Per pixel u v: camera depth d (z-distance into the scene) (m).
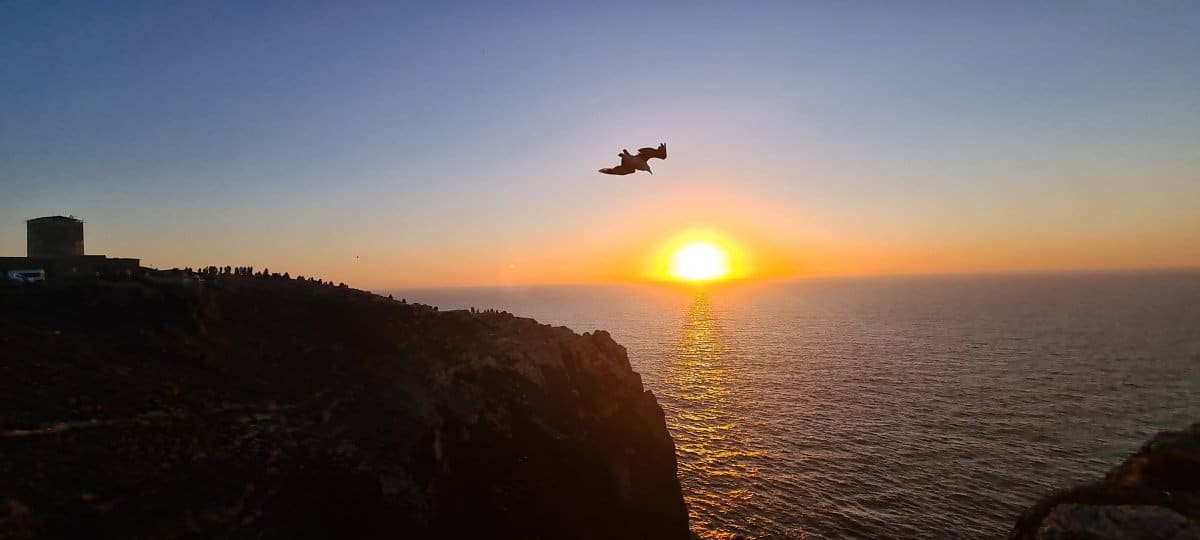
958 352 118.88
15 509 16.25
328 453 23.53
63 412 20.67
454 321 42.53
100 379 23.42
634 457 40.47
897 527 43.03
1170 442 14.56
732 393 85.25
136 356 26.44
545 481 31.66
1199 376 89.56
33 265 40.03
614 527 34.97
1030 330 152.25
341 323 36.75
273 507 21.02
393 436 26.47
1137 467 14.81
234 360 29.03
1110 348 118.50
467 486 28.86
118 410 21.77
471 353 37.69
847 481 51.28
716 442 62.78
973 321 179.75
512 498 29.47
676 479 43.72
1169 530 11.38
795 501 47.75
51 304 29.41
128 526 17.81
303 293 39.84
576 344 45.28
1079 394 79.62
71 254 44.22
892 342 136.88
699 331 176.12
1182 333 138.00
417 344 36.94
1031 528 14.30
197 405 23.78
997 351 118.88
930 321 184.00
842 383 90.12
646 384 93.50
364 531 22.83
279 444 23.17
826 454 58.00
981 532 42.09
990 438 61.75
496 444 31.16
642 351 133.00
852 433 64.31
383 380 31.20
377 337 36.19
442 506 26.66
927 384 88.06
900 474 52.53
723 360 116.38
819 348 130.25
